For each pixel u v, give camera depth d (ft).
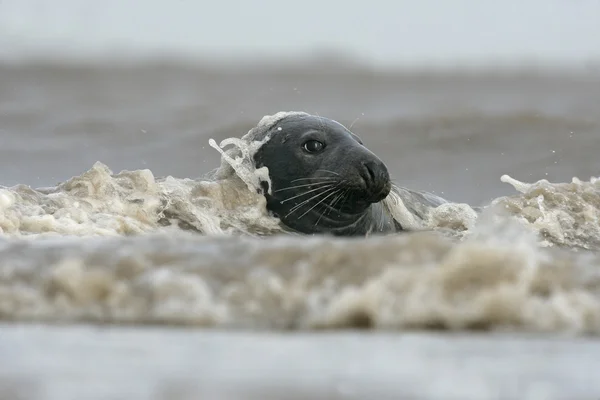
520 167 223.71
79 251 64.28
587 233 118.42
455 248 58.90
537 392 44.21
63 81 379.55
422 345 53.01
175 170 214.69
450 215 123.75
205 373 47.19
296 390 44.19
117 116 280.51
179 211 111.55
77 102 313.12
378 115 281.13
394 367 48.44
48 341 53.72
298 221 115.55
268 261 61.36
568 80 381.19
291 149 115.55
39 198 106.22
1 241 70.85
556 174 218.38
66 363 48.98
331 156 113.80
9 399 42.34
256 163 117.80
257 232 112.98
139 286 59.62
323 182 112.57
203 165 219.61
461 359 50.24
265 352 51.37
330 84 394.52
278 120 119.96
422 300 56.95
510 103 311.47
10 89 347.36
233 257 62.39
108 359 49.73
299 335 55.62
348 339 54.44
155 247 64.75
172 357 50.24
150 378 46.14
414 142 247.09
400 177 218.59
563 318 56.44
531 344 53.36
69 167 215.92
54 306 59.26
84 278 59.82
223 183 116.98
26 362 49.14
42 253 64.69
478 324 56.39
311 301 58.29
